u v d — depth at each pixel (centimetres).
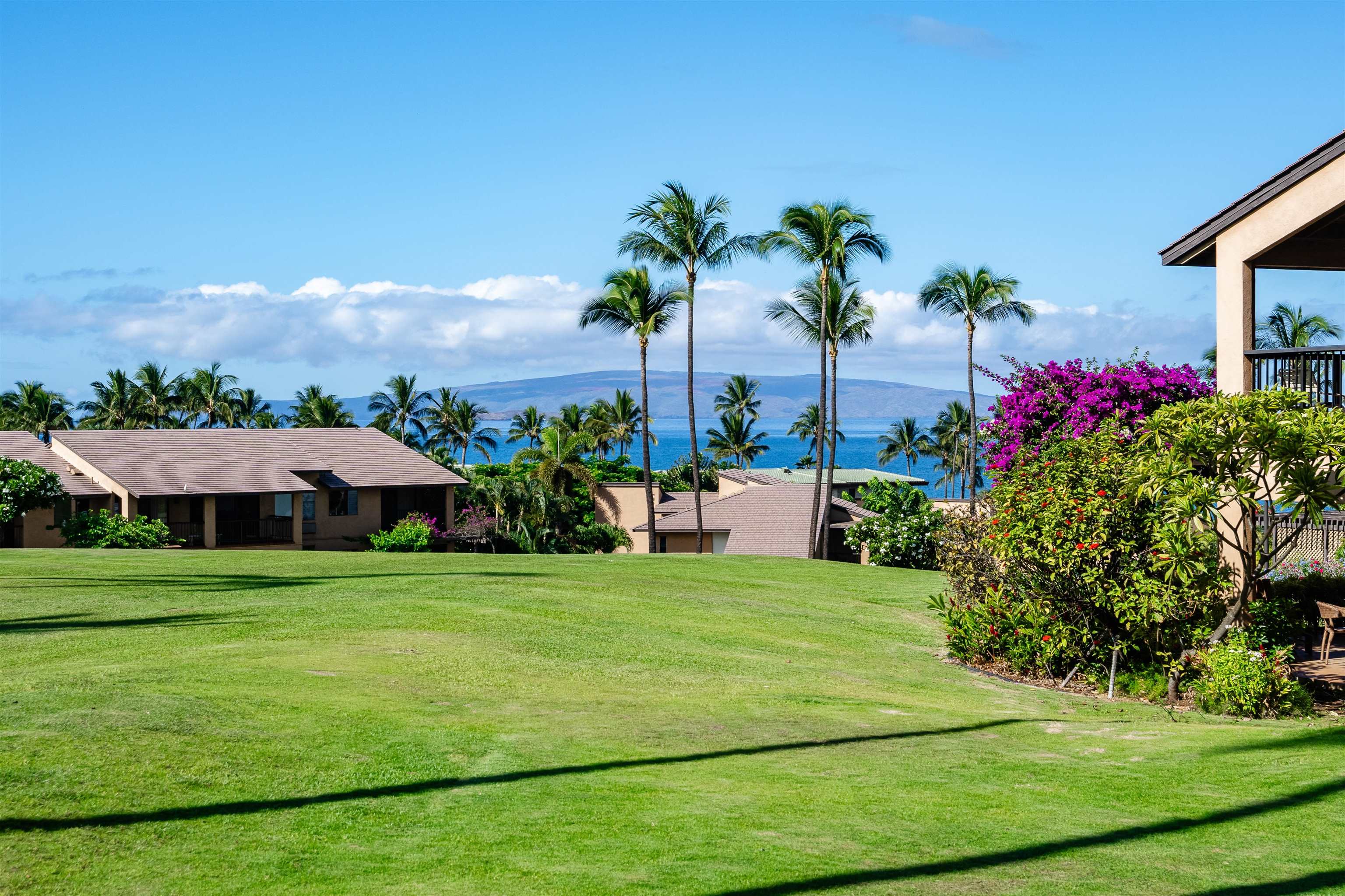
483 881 529
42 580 1708
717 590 1945
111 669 934
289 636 1188
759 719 950
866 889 536
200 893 497
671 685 1089
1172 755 857
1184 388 2300
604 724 887
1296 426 1088
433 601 1499
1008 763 826
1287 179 1462
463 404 10944
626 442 10962
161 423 9512
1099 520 1218
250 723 776
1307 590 1393
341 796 650
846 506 5116
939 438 11600
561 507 5331
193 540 4166
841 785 743
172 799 614
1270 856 601
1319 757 831
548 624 1371
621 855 576
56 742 683
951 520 1462
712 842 604
